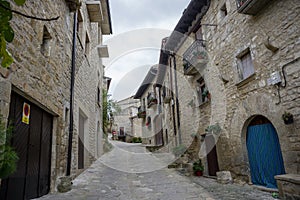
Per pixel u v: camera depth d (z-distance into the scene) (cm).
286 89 348
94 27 776
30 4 262
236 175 477
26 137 275
